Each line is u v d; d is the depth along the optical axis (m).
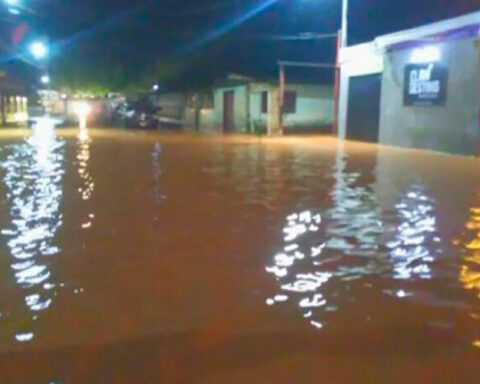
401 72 20.81
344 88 25.17
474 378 3.72
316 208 9.00
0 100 38.94
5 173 13.13
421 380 3.69
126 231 7.43
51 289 5.29
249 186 11.18
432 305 4.99
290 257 6.34
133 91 53.69
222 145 21.78
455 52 18.00
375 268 6.00
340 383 3.64
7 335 4.34
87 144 22.03
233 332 4.39
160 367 3.85
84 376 3.73
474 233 7.45
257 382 3.65
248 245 6.82
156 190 10.66
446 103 18.52
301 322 4.59
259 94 30.19
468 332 4.44
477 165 14.87
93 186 11.14
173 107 41.19
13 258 6.23
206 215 8.43
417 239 7.14
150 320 4.61
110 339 4.26
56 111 55.41
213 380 3.68
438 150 18.97
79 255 6.34
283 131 29.39
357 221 8.11
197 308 4.86
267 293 5.24
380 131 22.48
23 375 3.75
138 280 5.55
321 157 17.00
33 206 9.08
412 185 11.36
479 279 5.66
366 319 4.68
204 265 6.02
